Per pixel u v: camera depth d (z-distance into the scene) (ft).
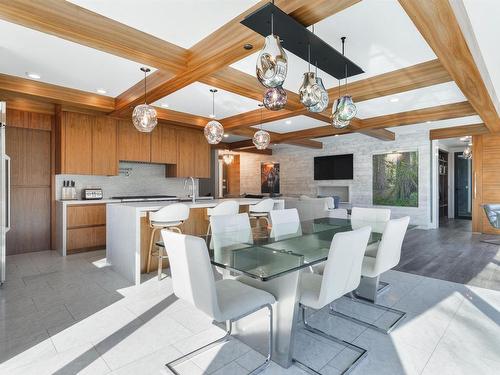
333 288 5.90
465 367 6.13
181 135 21.88
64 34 8.13
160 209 11.57
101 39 8.59
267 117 17.84
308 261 6.17
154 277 12.03
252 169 38.93
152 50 9.73
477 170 22.81
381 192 26.99
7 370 6.04
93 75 12.70
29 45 9.90
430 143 24.48
